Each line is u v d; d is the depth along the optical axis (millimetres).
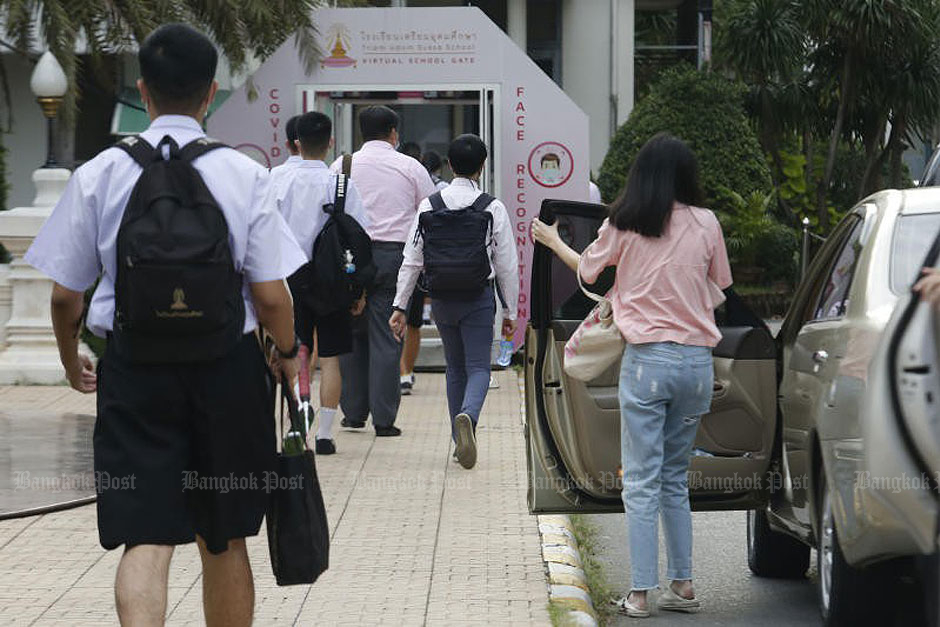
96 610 8758
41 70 18594
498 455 14430
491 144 20766
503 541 10789
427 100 20828
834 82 38875
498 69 20672
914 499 6488
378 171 15453
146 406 6281
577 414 9609
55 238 6387
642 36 44844
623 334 9031
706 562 11195
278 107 20797
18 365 18547
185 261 6062
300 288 13508
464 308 13305
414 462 14023
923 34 38000
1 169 26750
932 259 6691
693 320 9016
